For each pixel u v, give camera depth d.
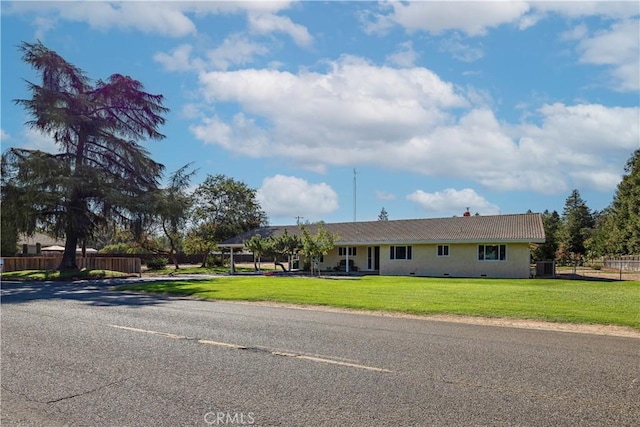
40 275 29.12
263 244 31.61
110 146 32.75
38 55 29.70
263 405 4.57
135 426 4.09
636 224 48.69
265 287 18.19
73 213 30.16
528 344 7.43
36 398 4.82
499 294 14.95
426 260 31.28
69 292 18.09
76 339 7.79
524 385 5.19
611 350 6.99
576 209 70.19
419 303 12.53
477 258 29.70
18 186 28.64
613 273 33.88
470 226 31.80
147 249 44.03
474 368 5.91
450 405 4.56
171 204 32.66
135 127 33.75
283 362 6.22
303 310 11.84
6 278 29.78
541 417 4.26
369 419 4.21
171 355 6.62
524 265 28.47
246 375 5.60
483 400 4.71
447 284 20.56
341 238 33.88
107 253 53.03
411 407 4.51
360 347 7.16
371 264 35.38
